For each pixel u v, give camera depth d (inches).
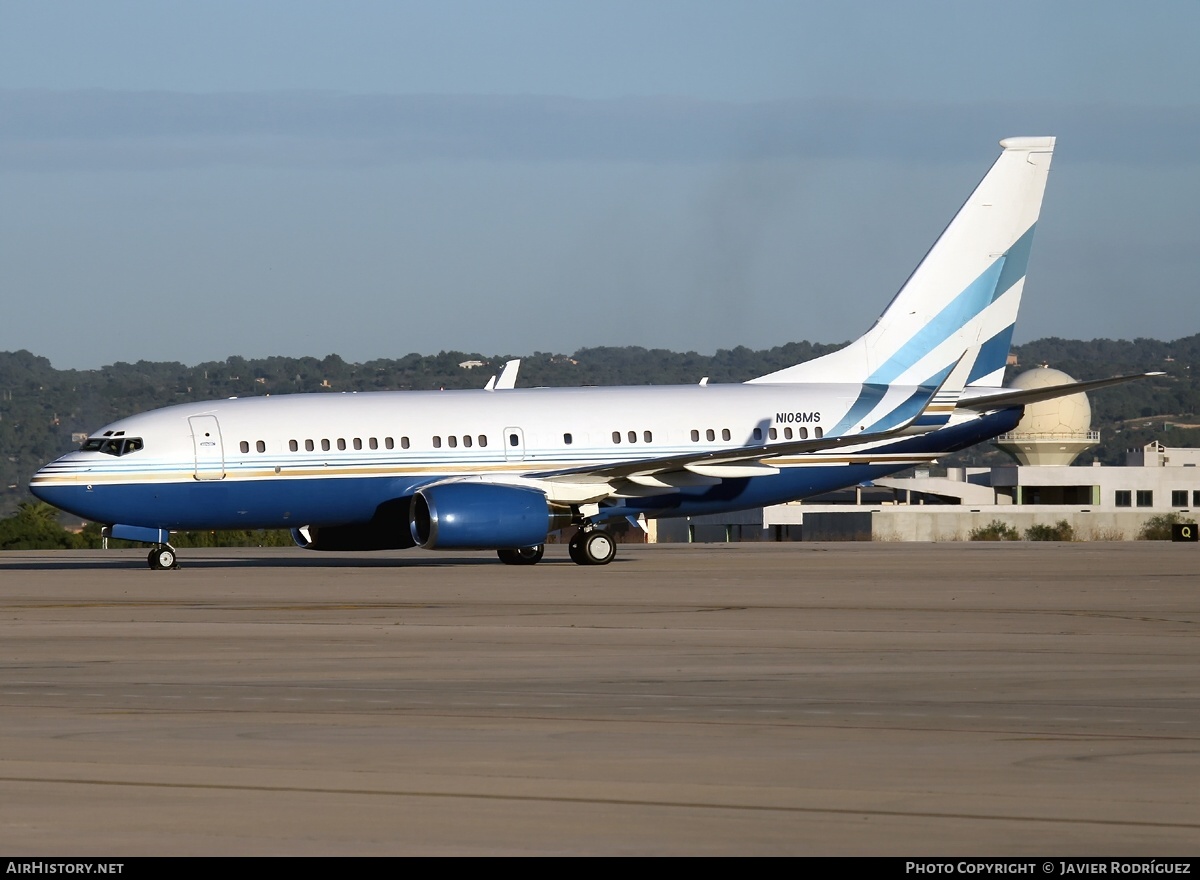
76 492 5698.8
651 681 2539.4
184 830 1469.0
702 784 1675.7
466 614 3804.1
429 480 5999.0
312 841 1424.7
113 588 4832.7
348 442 5925.2
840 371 6599.4
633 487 6087.6
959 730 2032.5
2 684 2524.6
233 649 3043.8
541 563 6259.8
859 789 1646.2
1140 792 1628.9
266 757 1841.8
